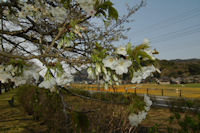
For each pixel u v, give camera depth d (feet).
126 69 2.47
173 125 9.16
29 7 6.56
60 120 12.15
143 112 3.50
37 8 6.60
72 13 3.26
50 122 14.03
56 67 3.07
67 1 3.28
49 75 3.06
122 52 2.48
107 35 9.48
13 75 3.01
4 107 26.96
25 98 23.21
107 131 9.11
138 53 2.46
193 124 6.56
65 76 3.07
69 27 3.20
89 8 2.32
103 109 10.84
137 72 2.58
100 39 8.61
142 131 12.28
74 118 2.80
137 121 3.50
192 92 44.32
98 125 10.03
